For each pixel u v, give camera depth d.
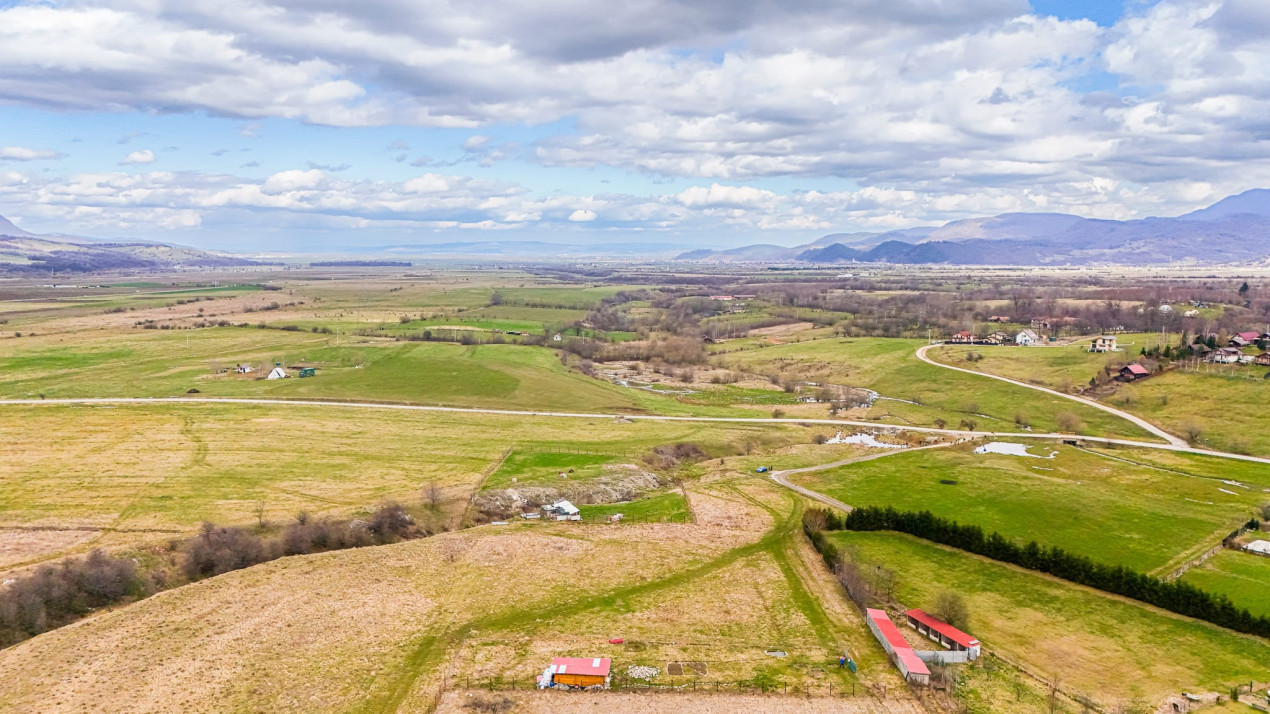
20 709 54.66
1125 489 111.75
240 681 59.69
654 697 59.66
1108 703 59.22
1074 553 87.94
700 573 84.38
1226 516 98.88
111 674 59.91
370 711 56.50
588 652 66.19
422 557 87.00
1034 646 68.31
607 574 83.69
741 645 68.31
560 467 122.50
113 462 115.00
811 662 65.38
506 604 75.75
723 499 110.56
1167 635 69.81
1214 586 78.06
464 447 132.62
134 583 77.44
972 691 61.00
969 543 89.81
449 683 60.62
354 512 98.31
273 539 89.25
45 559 80.06
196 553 82.81
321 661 63.31
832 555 86.38
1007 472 120.62
